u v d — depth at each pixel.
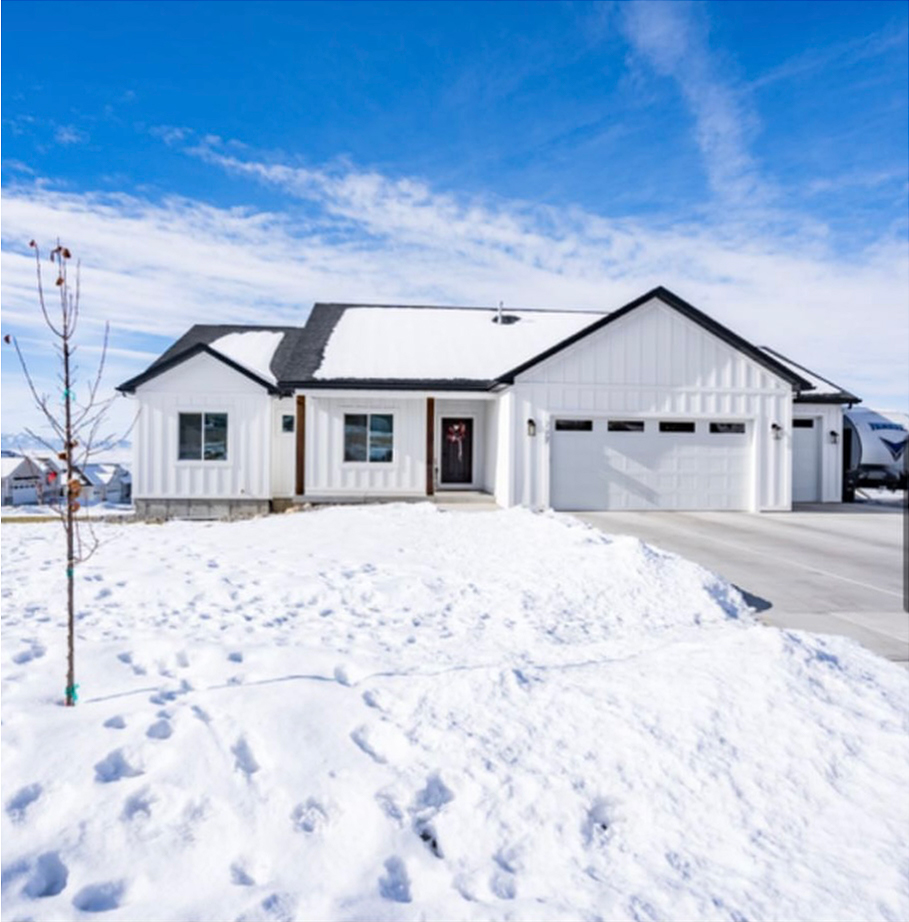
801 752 3.54
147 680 4.30
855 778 3.36
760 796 3.23
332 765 3.37
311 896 2.59
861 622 6.90
